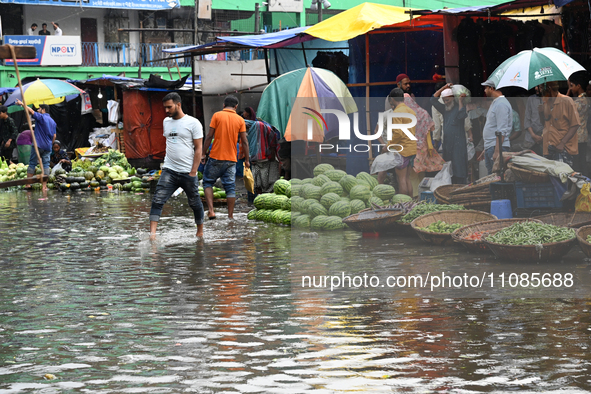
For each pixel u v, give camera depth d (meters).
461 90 10.73
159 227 12.09
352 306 6.33
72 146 31.52
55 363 4.80
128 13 43.62
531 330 5.50
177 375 4.54
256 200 12.91
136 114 26.84
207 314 6.09
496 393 4.19
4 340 5.36
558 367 4.63
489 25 13.48
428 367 4.66
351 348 5.07
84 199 18.28
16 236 11.09
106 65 42.53
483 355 4.89
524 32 13.75
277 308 6.29
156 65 42.59
